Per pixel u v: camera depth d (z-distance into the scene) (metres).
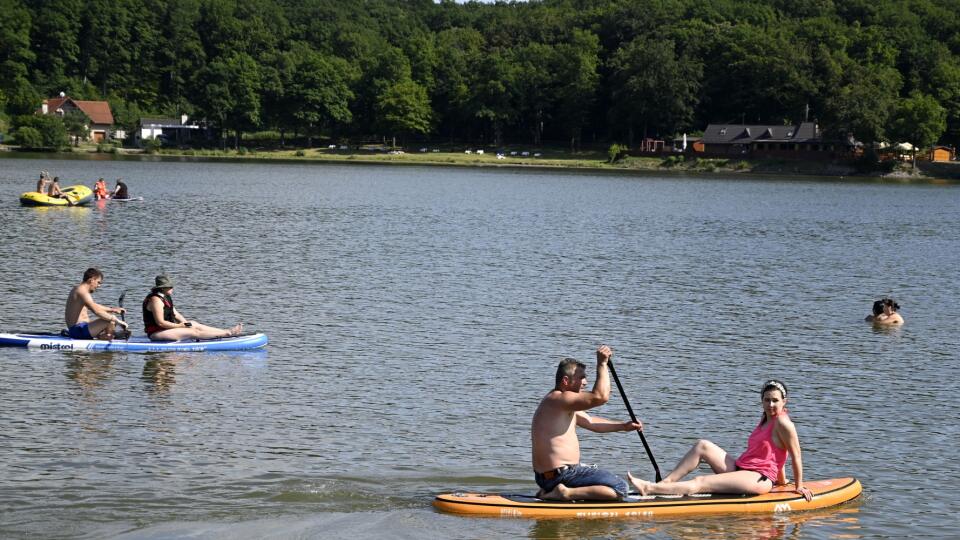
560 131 175.88
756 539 12.08
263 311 25.78
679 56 169.25
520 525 12.35
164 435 15.38
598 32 188.62
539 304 27.83
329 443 15.29
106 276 30.31
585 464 14.09
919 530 12.45
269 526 12.16
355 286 30.03
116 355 20.42
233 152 157.38
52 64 175.25
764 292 31.23
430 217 55.19
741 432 16.47
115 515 12.31
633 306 27.98
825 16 187.12
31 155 134.75
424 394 18.25
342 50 198.75
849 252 43.00
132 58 186.62
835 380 20.14
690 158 145.75
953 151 143.38
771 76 154.75
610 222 55.19
